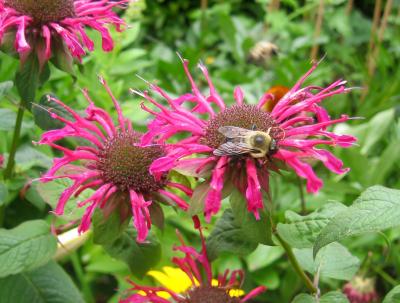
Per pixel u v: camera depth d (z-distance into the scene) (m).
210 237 0.13
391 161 0.25
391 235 0.23
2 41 0.14
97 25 0.15
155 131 0.12
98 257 0.21
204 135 0.12
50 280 0.15
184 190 0.12
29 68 0.15
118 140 0.13
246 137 0.11
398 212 0.10
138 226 0.12
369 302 0.21
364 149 0.27
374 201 0.10
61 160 0.12
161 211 0.12
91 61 0.27
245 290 0.23
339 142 0.11
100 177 0.12
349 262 0.14
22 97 0.15
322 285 0.23
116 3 0.16
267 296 0.23
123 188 0.12
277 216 0.21
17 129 0.16
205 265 0.14
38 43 0.15
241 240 0.13
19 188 0.18
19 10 0.14
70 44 0.14
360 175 0.25
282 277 0.24
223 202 0.14
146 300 0.13
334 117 0.27
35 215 0.20
